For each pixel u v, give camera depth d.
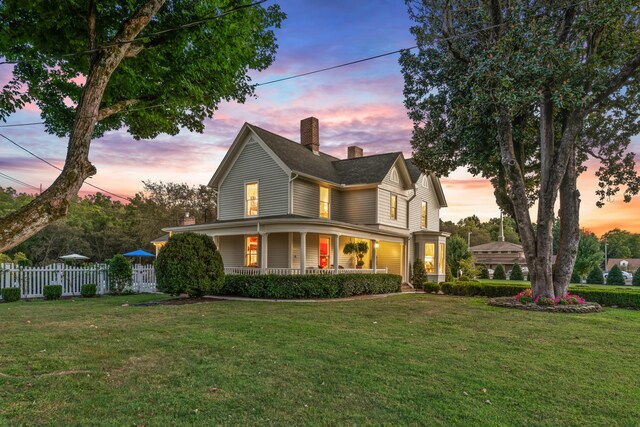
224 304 12.16
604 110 14.41
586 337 7.77
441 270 23.12
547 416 3.72
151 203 34.88
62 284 15.13
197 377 4.63
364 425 3.41
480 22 12.48
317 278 14.69
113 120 9.30
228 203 19.78
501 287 16.55
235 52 8.69
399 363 5.43
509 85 10.72
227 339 6.75
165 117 9.27
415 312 11.05
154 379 4.54
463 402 4.00
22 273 14.12
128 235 38.22
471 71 12.21
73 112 8.74
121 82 8.00
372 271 18.53
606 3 10.43
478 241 58.22
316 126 22.36
